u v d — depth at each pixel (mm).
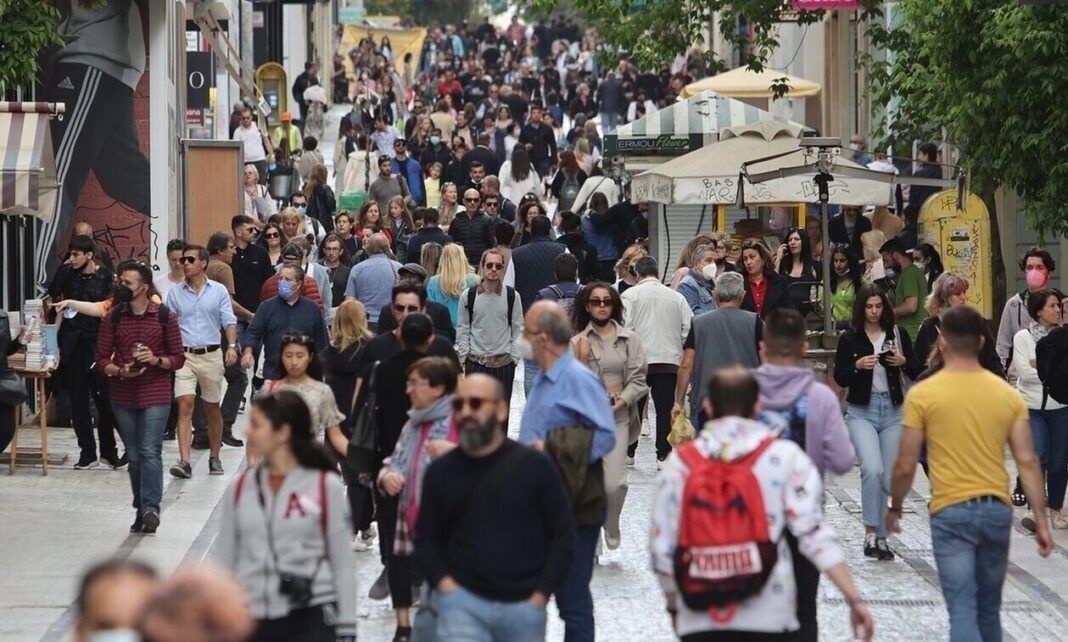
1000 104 56844
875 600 34969
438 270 50938
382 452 32219
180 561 37969
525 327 27938
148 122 67000
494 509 22594
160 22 66938
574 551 22844
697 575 21031
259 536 22703
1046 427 42625
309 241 64250
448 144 129250
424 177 108188
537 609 22547
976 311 27281
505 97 152125
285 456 22859
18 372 48438
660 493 21578
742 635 21281
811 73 123375
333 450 39375
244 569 22719
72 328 49812
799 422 25594
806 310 58406
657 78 154250
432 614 26578
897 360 38312
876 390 38750
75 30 66312
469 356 46531
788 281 51219
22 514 43344
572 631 27328
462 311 46625
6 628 31984
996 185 59312
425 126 121312
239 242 58438
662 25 82188
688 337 39281
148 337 40656
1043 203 56344
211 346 48500
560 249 54031
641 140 85062
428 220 64500
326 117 174375
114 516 43250
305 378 35094
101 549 39156
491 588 22516
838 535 41594
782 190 66125
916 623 33031
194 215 76500
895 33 79312
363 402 33188
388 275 55281
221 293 48844
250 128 105375
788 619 21375
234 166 76625
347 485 36812
